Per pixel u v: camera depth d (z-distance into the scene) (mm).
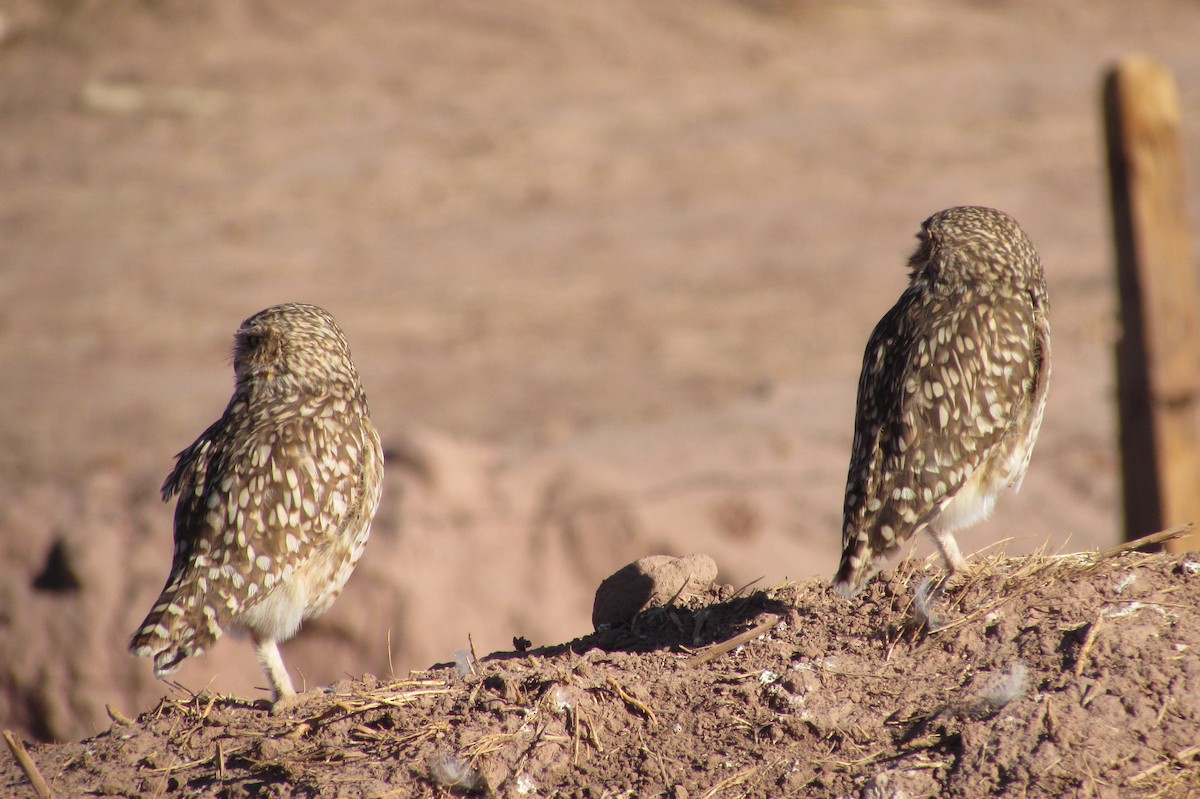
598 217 37094
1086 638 5434
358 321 30000
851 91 48688
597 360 26859
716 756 5348
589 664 6059
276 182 39688
